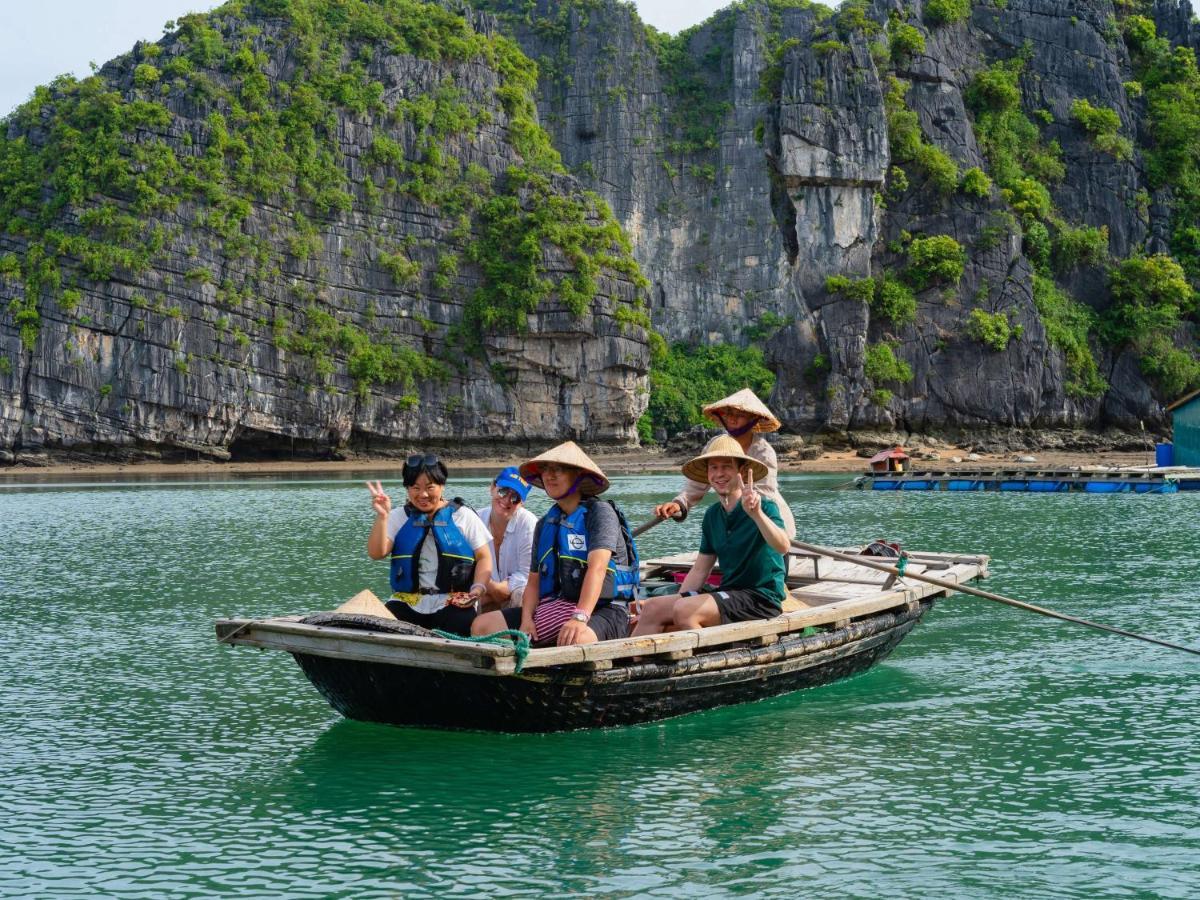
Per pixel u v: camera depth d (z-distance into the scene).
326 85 81.31
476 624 10.21
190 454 74.69
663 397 85.81
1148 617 15.66
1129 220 88.06
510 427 78.81
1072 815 8.34
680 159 94.69
